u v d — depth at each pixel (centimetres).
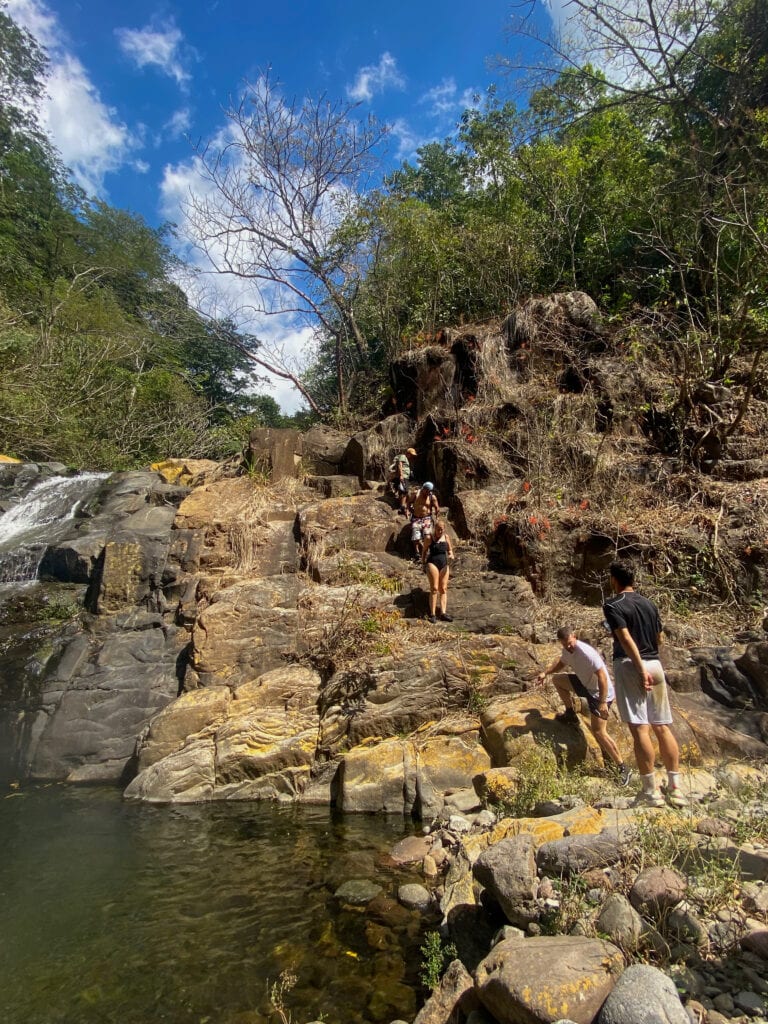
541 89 1661
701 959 258
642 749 430
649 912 281
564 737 560
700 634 703
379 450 1173
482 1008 271
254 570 895
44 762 692
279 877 441
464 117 1962
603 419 1034
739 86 1238
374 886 423
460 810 527
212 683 716
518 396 1091
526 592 796
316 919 387
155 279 3525
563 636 553
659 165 1385
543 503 902
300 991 323
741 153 1182
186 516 978
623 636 438
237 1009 312
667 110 1505
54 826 539
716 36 1351
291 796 611
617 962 252
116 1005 313
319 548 915
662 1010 213
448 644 693
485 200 1803
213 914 394
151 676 766
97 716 725
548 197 1530
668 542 802
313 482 1148
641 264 1346
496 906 347
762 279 985
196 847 493
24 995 320
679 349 1041
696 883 294
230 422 2491
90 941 365
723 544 784
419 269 1673
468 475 1006
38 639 825
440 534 775
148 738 655
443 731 622
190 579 880
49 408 1722
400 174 1938
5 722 726
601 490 907
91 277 3027
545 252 1514
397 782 576
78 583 934
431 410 1190
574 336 1152
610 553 816
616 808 412
